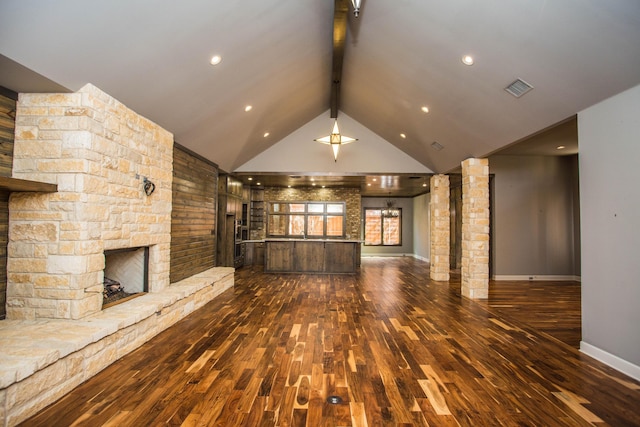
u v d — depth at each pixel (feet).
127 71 10.34
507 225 26.48
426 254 40.93
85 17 7.84
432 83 15.26
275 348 11.30
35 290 9.75
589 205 10.98
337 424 7.02
